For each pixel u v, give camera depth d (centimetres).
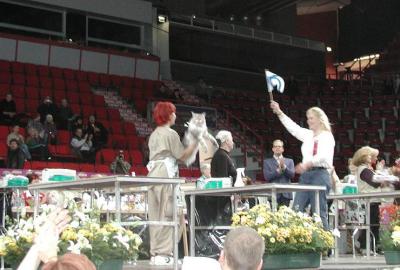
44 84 1962
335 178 863
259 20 3036
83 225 509
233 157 2023
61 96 1936
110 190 725
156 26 2464
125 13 2355
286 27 3098
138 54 2297
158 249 635
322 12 3372
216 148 825
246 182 773
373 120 2469
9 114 1680
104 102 2008
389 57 3056
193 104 2125
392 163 2244
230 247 283
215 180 676
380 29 3180
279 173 851
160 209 643
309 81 2792
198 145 658
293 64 2872
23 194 788
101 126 1688
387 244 661
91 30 2294
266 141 2252
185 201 704
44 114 1716
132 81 2183
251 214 605
